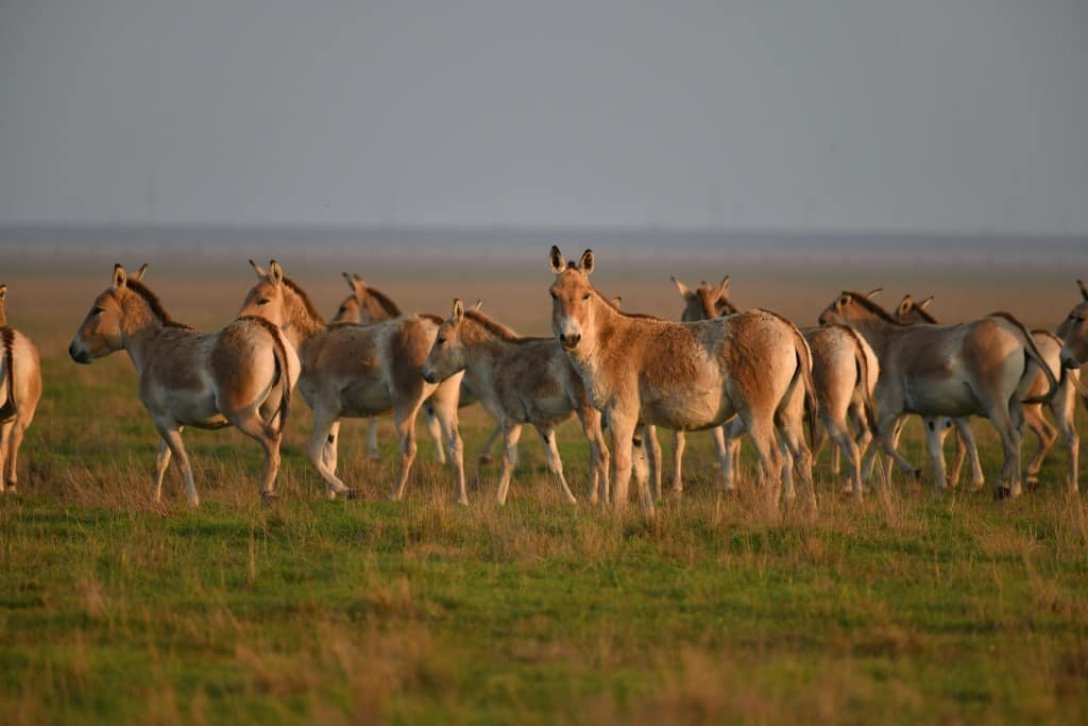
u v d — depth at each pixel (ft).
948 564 125.39
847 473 189.78
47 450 212.64
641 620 105.70
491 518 140.05
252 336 158.71
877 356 181.47
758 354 144.25
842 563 124.06
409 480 191.31
